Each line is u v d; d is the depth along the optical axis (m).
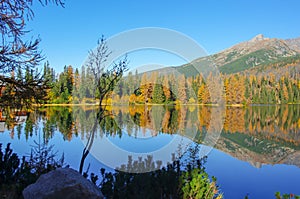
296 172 7.93
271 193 6.11
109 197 3.23
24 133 11.45
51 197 2.81
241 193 5.97
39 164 4.55
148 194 3.21
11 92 4.82
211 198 3.64
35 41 4.75
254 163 8.56
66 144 8.40
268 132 18.98
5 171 3.77
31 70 4.89
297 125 23.95
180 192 3.40
